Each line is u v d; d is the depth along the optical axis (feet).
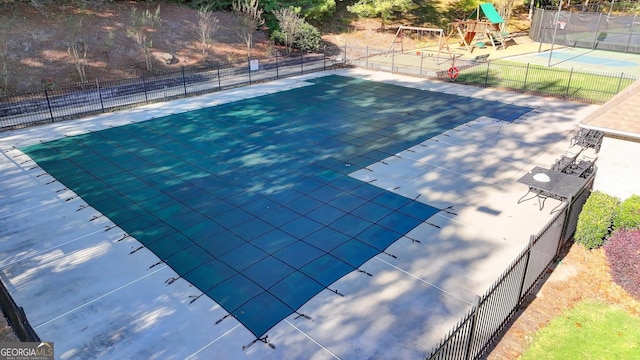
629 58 98.37
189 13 99.40
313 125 57.62
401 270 30.01
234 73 81.51
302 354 23.32
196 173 44.29
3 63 67.31
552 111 62.64
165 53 82.84
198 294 27.76
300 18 106.42
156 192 40.57
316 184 41.98
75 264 30.71
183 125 57.77
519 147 50.26
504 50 107.65
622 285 28.45
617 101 35.83
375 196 39.83
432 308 26.61
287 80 81.87
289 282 28.84
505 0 122.83
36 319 25.80
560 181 38.06
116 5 92.27
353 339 24.34
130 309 26.58
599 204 32.22
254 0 99.55
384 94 72.33
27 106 60.23
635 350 23.79
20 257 31.50
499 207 37.86
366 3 115.34
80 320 25.73
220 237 33.73
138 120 59.82
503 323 25.02
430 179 42.98
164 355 23.31
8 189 41.22
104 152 49.34
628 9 135.54
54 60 72.64
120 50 80.12
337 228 34.94
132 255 31.68
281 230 34.65
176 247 32.58
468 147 50.42
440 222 35.73
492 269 30.09
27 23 76.79
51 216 36.78
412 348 23.72
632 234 30.42
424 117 60.70
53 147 50.78
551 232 28.71
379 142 51.98
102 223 35.73
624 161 34.50
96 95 66.44
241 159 47.44
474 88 75.41
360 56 102.27
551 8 130.82
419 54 101.91
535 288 28.55
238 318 25.81
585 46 112.06
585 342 24.34
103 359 23.11
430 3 138.82
